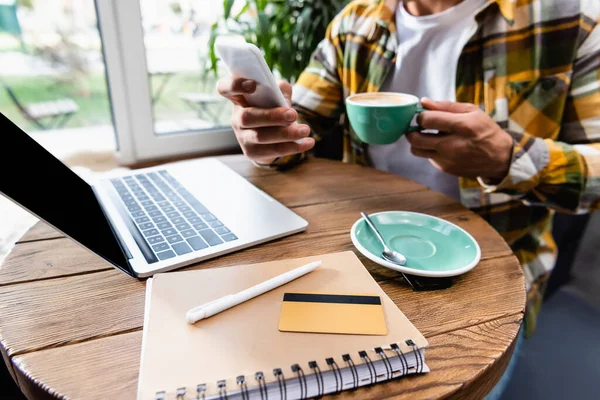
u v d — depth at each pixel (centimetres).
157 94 135
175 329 35
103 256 44
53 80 184
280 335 35
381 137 65
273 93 57
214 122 149
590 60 76
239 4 128
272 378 31
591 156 66
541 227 86
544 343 121
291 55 131
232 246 51
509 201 84
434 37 90
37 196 42
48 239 55
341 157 119
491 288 45
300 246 53
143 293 43
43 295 43
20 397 81
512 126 82
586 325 129
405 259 48
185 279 43
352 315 37
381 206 66
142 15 120
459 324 39
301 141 66
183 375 31
